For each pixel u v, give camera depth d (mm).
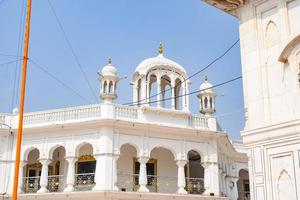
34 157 30422
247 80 12719
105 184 25828
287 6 11852
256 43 12609
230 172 35406
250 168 11984
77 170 28531
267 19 12430
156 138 28141
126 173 28594
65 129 27812
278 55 11820
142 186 26938
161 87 32375
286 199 10852
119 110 27953
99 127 27094
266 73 12188
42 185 27344
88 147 28562
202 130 28969
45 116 28609
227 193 33406
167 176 29672
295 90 11164
